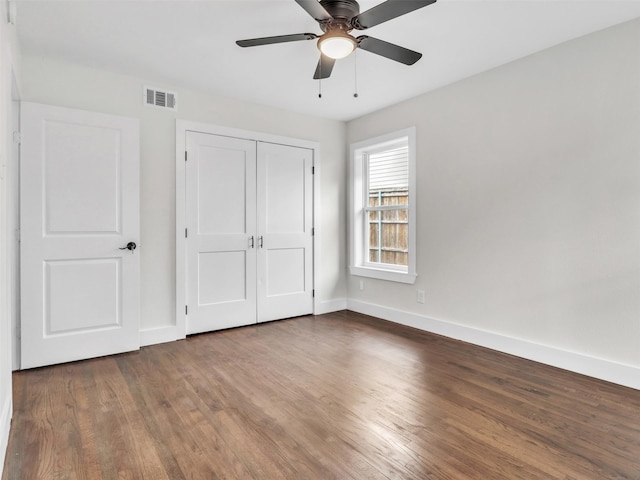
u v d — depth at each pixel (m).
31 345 2.75
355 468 1.62
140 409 2.15
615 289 2.48
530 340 2.92
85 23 2.41
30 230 2.74
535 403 2.21
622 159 2.44
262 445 1.79
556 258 2.77
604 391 2.36
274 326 3.93
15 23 2.26
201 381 2.54
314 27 2.50
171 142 3.44
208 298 3.69
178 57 2.90
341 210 4.67
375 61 2.98
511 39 2.65
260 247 4.02
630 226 2.42
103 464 1.65
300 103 3.96
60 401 2.24
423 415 2.07
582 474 1.57
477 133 3.26
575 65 2.65
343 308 4.70
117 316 3.08
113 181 3.05
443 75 3.27
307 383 2.51
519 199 2.98
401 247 4.15
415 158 3.80
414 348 3.21
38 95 2.85
